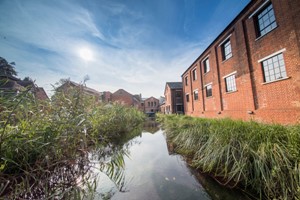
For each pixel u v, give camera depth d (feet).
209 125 17.49
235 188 9.29
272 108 21.61
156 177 11.50
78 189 8.56
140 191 9.54
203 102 46.39
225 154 11.03
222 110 35.22
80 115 11.00
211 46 39.91
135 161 15.30
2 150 6.73
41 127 8.86
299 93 17.89
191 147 16.58
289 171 7.55
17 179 7.29
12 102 7.61
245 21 27.43
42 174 7.39
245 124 13.39
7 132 7.18
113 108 26.86
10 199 6.26
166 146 21.86
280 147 8.64
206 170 11.92
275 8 20.84
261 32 24.44
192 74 56.90
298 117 17.95
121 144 22.30
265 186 8.16
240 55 28.32
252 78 25.66
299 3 17.87
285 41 19.54
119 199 8.67
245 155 9.77
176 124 26.96
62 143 9.14
